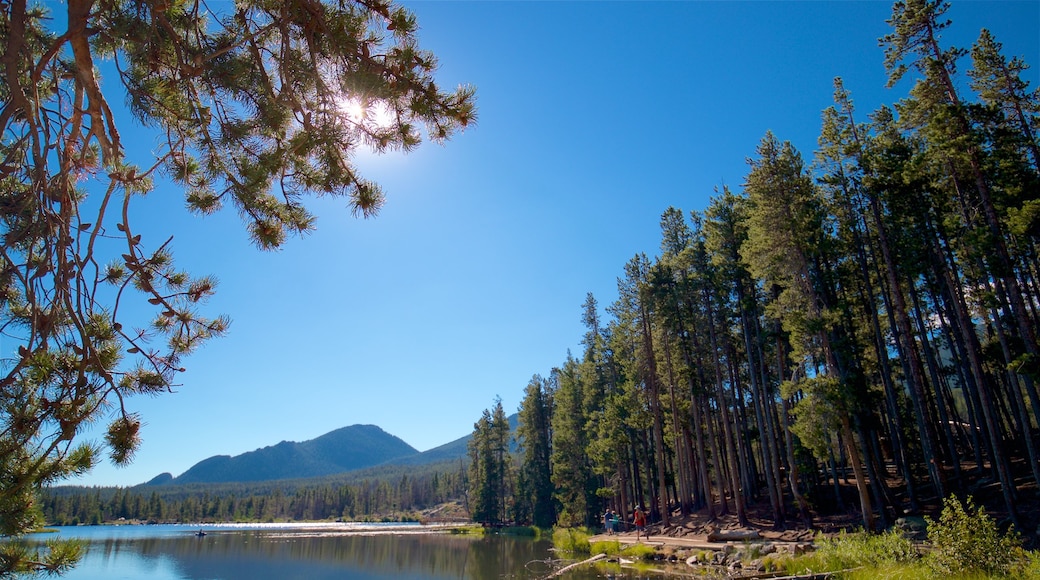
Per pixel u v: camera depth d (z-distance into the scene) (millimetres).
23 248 5496
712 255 30906
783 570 16047
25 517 4477
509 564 30734
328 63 5426
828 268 27469
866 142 26406
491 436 75750
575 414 53219
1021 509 18844
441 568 30344
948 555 11164
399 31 5199
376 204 5883
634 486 48281
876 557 13734
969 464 29031
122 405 4902
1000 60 22328
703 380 34469
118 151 5246
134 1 5113
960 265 24906
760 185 23938
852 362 24109
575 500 53656
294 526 117188
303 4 4914
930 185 24203
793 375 24734
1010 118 22016
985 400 20266
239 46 5605
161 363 5566
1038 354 17906
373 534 72312
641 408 38031
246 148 6062
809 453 28844
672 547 25719
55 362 4879
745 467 34562
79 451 4676
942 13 21328
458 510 133750
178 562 36375
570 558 30891
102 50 5953
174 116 5953
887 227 27844
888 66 22516
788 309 23219
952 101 20891
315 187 6078
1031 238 21562
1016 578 10148
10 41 4441
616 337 43281
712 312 32594
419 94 5355
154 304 5574
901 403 32656
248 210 6238
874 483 22688
